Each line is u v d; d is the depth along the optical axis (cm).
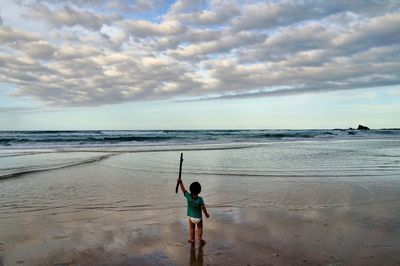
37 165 1432
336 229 608
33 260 468
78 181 1084
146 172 1289
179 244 532
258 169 1378
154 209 750
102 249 510
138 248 515
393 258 477
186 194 556
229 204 796
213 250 506
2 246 520
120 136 4697
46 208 749
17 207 756
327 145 3053
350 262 463
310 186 1018
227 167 1438
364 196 885
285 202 818
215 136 5312
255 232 590
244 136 5456
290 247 518
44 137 4178
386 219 673
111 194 898
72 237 562
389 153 2136
